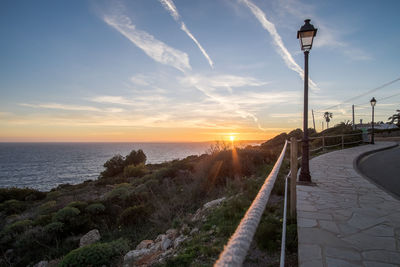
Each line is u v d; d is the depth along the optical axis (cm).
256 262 284
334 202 443
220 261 63
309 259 243
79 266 469
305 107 628
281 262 197
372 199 462
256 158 1087
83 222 796
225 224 438
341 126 2648
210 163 976
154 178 1364
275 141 2734
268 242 313
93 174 6406
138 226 751
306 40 610
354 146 1808
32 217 1074
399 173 765
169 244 465
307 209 403
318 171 782
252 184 678
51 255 651
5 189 1709
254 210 110
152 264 383
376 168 887
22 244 700
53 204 1240
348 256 247
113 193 1130
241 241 76
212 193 850
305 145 623
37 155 17862
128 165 2505
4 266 640
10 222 1036
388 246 269
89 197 1481
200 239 407
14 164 10556
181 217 661
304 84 631
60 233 755
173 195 912
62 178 5712
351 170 799
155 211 791
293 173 387
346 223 339
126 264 442
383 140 2647
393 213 380
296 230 333
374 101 1969
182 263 334
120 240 598
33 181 5319
